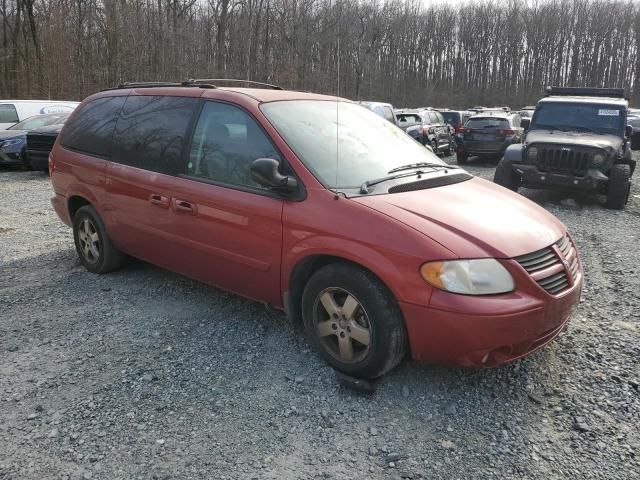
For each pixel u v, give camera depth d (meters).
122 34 29.19
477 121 17.05
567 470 2.65
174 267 4.43
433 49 69.12
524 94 73.38
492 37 73.12
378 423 3.00
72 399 3.20
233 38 34.72
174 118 4.32
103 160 4.86
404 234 3.03
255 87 4.97
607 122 10.31
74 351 3.76
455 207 3.33
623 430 2.95
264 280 3.70
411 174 3.81
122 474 2.60
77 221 5.32
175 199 4.13
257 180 3.40
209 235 3.94
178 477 2.58
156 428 2.93
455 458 2.73
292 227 3.42
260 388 3.31
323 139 3.84
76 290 4.87
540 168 9.53
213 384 3.35
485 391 3.29
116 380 3.39
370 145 4.05
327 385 3.34
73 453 2.74
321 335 3.46
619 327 4.19
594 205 9.80
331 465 2.67
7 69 34.12
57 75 29.02
